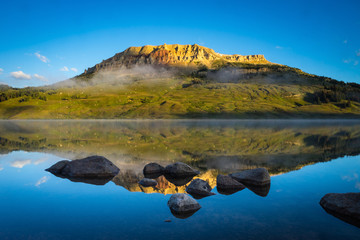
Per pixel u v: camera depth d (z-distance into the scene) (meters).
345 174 12.82
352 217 7.28
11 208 8.09
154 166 13.83
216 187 10.79
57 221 7.08
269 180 11.45
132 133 46.00
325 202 8.29
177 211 7.78
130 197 9.29
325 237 6.14
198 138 34.72
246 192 9.91
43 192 9.86
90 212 7.75
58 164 13.94
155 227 6.67
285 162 16.28
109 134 43.41
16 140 31.08
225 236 6.14
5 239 5.98
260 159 17.41
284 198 9.12
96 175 12.62
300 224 6.89
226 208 8.15
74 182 11.41
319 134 42.56
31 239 6.00
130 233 6.31
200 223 6.94
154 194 9.71
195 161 16.70
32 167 14.72
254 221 7.08
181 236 6.13
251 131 52.22
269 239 6.01
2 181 11.52
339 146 24.98
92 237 6.09
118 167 14.90
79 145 25.92
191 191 10.05
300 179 11.87
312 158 17.84
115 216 7.43
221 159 17.52
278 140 31.62
